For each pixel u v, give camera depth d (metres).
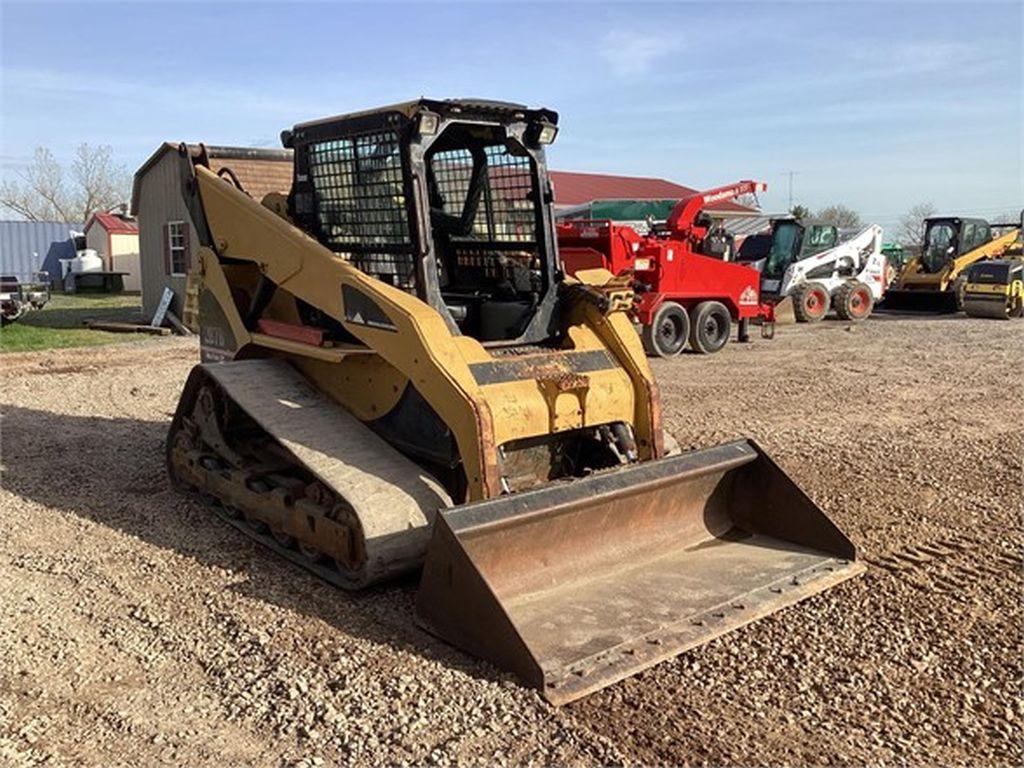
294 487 5.49
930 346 16.64
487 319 5.98
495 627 4.04
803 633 4.47
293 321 6.11
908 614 4.72
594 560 4.91
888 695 3.95
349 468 4.96
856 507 6.56
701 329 15.58
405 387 5.23
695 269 15.45
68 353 15.23
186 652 4.27
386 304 5.09
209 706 3.80
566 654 4.09
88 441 8.55
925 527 6.13
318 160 6.00
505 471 5.21
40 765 3.37
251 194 7.63
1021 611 4.79
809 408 10.42
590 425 5.27
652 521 5.21
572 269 14.37
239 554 5.56
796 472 7.52
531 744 3.52
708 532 5.48
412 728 3.61
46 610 4.73
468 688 3.89
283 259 5.88
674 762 3.43
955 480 7.29
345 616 4.64
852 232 23.45
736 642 4.36
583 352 5.48
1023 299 22.56
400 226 5.41
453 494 5.20
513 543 4.55
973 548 5.73
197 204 6.79
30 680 4.00
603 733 3.61
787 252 21.27
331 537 4.95
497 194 5.99
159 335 18.34
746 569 5.05
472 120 5.36
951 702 3.91
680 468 5.10
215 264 6.61
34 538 5.86
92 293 31.78
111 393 11.25
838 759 3.48
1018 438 8.84
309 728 3.62
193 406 6.60
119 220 36.59
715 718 3.73
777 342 17.47
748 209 34.59
